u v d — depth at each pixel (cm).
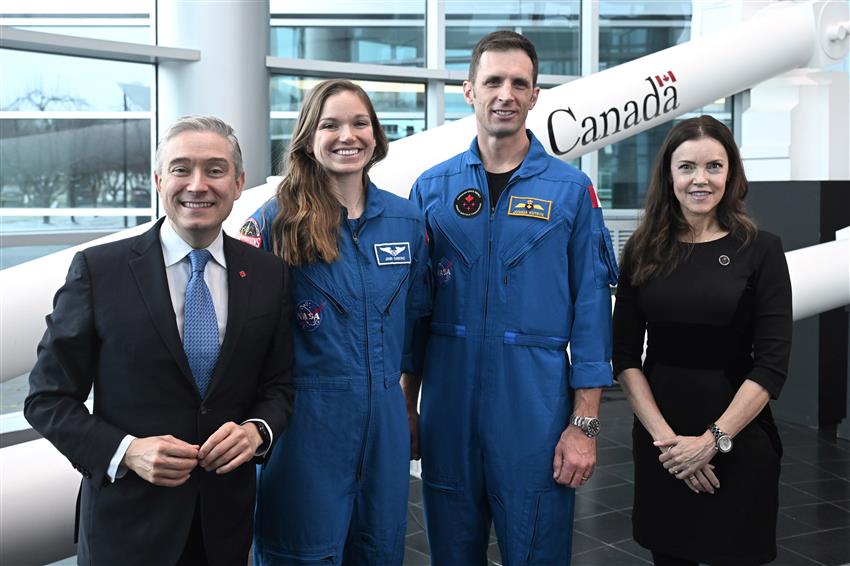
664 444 216
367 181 213
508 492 227
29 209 418
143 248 172
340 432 204
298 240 201
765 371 211
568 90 362
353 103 203
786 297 215
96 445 164
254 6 422
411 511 369
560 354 228
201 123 171
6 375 259
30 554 247
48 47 382
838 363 500
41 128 414
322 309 203
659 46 621
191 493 172
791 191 489
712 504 218
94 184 434
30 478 243
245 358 175
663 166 224
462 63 574
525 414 224
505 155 230
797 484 403
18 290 255
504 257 225
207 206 169
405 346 235
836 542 337
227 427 169
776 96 513
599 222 227
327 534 204
